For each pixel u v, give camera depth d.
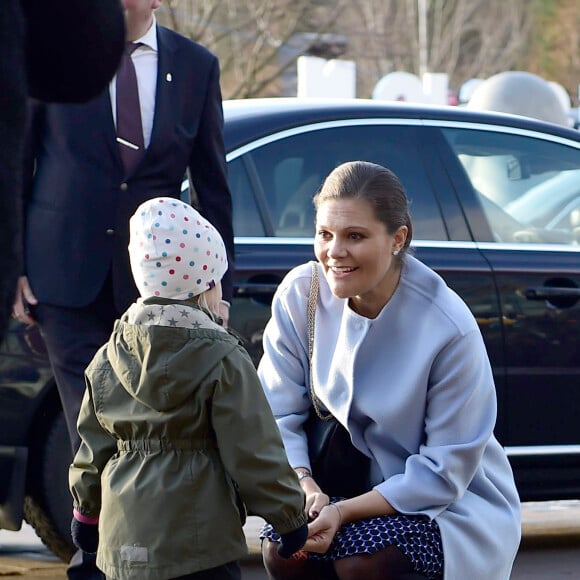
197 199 10.84
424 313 8.35
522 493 12.69
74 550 11.77
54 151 10.34
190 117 10.58
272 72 53.91
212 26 47.62
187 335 7.70
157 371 7.66
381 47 67.06
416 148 13.11
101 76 5.39
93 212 10.23
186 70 10.57
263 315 11.95
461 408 8.27
